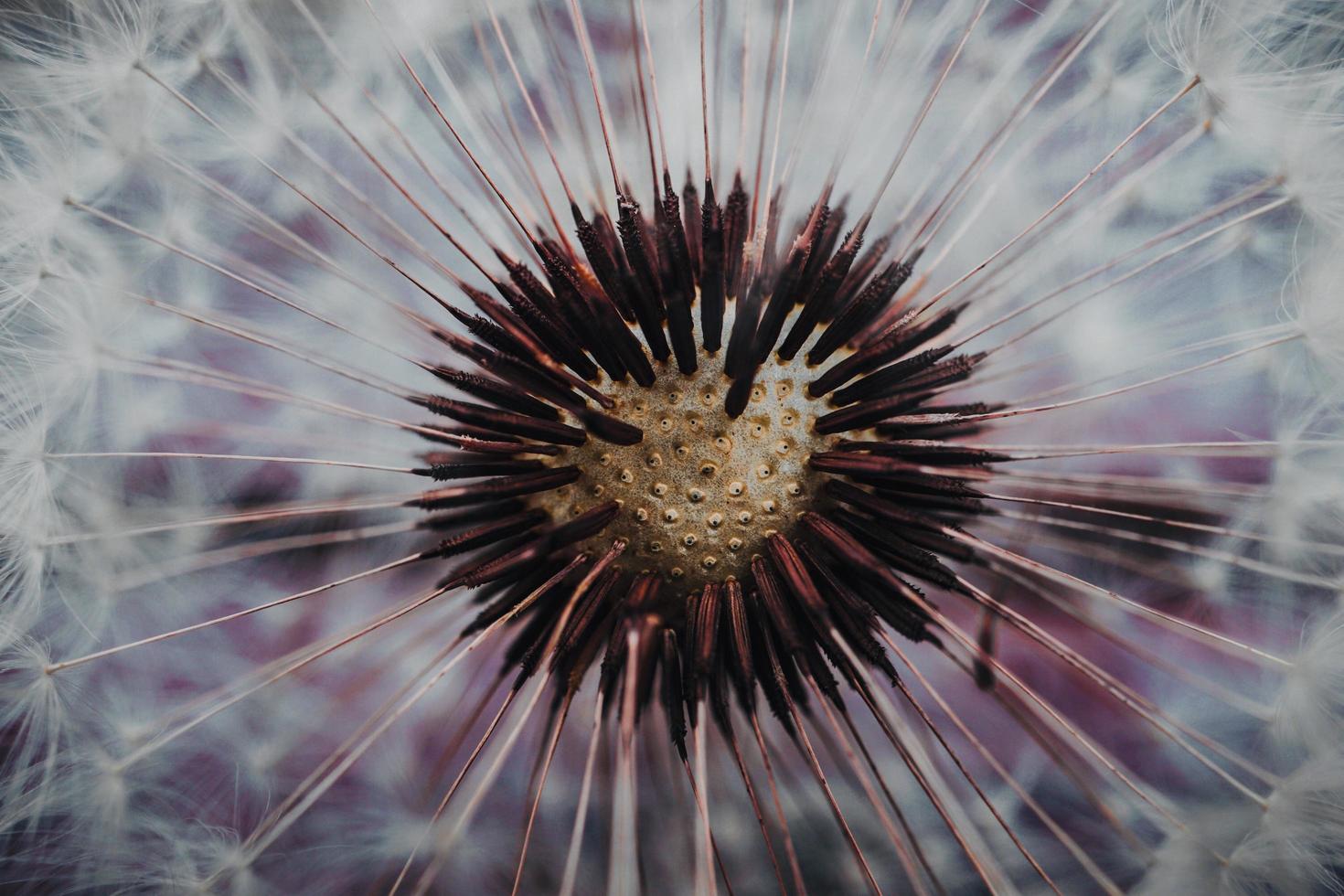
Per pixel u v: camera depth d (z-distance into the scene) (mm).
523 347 50
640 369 49
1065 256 55
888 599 49
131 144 52
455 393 54
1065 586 55
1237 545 53
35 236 51
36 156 52
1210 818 52
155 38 53
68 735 51
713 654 48
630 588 49
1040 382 55
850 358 49
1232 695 50
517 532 49
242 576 55
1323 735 49
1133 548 54
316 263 51
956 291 54
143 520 54
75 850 51
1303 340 51
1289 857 49
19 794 50
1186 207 55
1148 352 54
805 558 49
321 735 55
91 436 53
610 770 54
